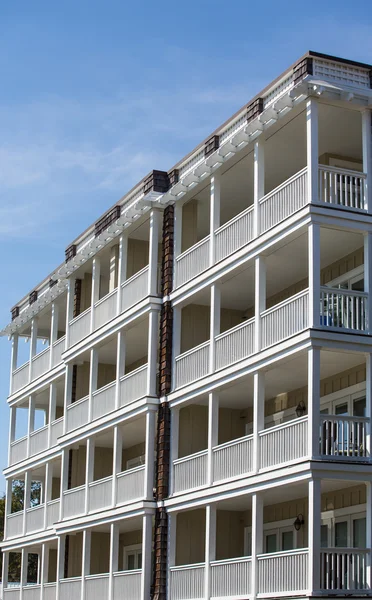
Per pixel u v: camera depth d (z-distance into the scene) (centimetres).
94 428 3797
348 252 2991
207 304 3547
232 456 2983
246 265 3067
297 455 2673
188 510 3266
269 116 2870
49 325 4831
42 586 4141
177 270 3453
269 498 3052
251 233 3033
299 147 3048
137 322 3606
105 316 3844
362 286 2942
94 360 3906
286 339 2770
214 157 3125
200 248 3325
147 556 3303
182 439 3444
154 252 3528
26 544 4372
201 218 3659
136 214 3612
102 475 4094
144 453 3941
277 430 2777
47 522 4188
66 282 4281
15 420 4791
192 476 3191
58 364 4269
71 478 4084
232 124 3228
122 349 3681
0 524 7544
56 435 4266
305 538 3033
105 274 4269
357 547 2783
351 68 2852
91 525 3697
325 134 2973
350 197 2862
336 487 2817
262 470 2802
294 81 2878
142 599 3262
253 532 2805
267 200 2962
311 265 2711
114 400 3691
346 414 2917
